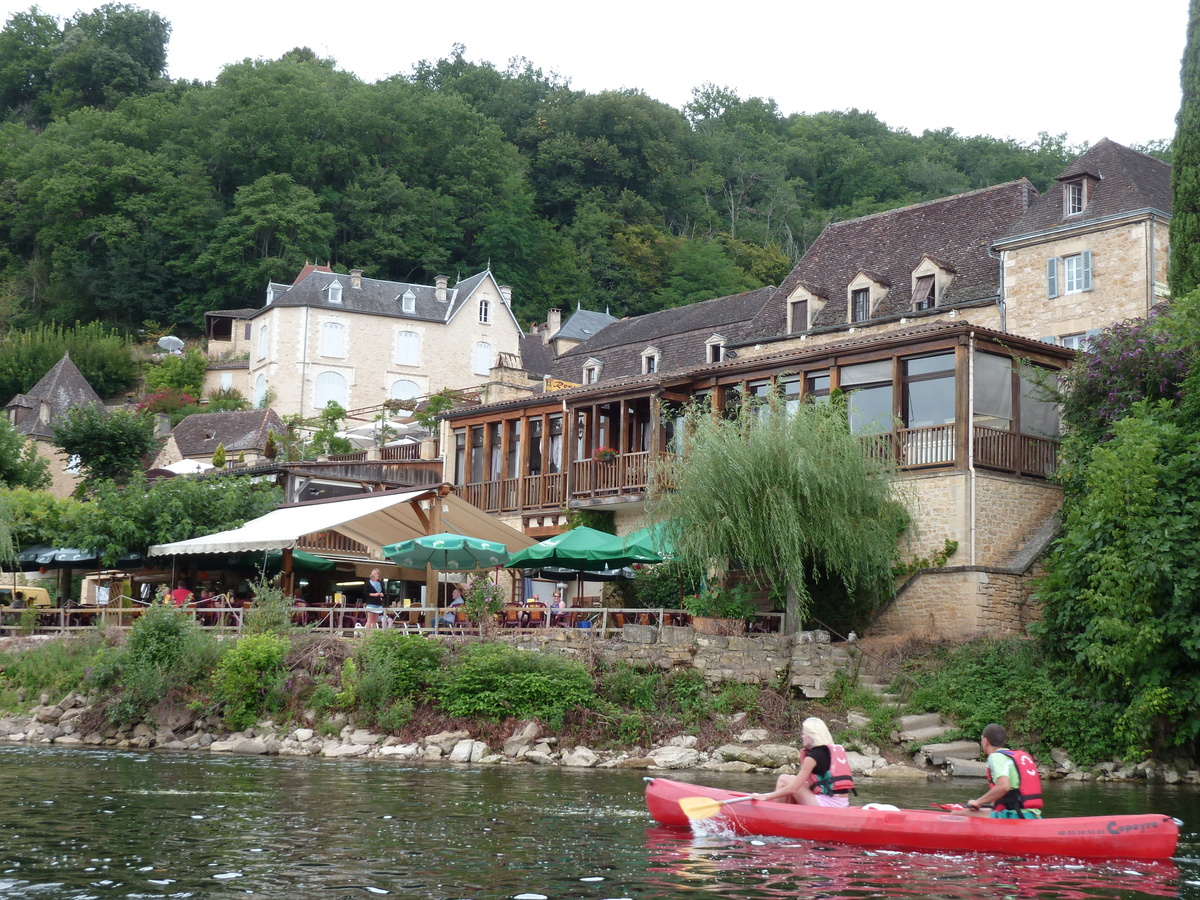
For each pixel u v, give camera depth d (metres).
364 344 80.88
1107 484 23.91
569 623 28.81
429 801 17.38
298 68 110.19
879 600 29.39
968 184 120.50
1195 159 31.09
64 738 26.28
